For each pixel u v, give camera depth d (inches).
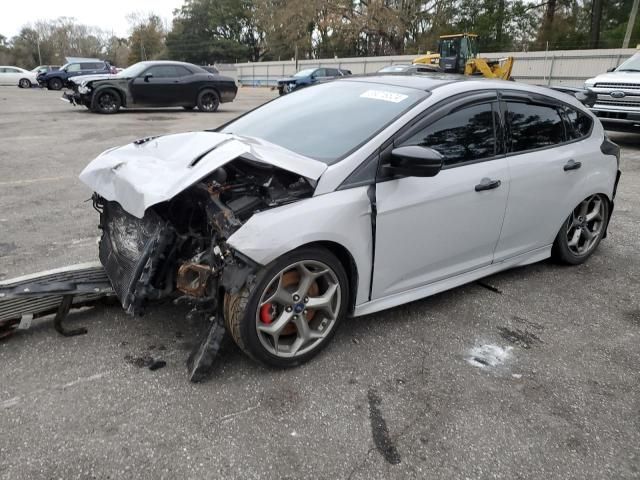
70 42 3484.3
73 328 123.3
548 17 1754.4
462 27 1815.9
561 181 155.3
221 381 106.3
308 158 114.4
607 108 406.6
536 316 140.5
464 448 91.6
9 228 194.9
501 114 140.3
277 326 106.5
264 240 97.3
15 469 82.4
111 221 123.7
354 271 114.9
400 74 152.8
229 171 112.2
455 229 130.6
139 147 126.3
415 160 106.4
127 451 87.1
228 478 82.7
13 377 104.8
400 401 103.2
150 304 112.0
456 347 123.6
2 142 383.2
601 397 107.7
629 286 161.3
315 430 94.1
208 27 2837.1
